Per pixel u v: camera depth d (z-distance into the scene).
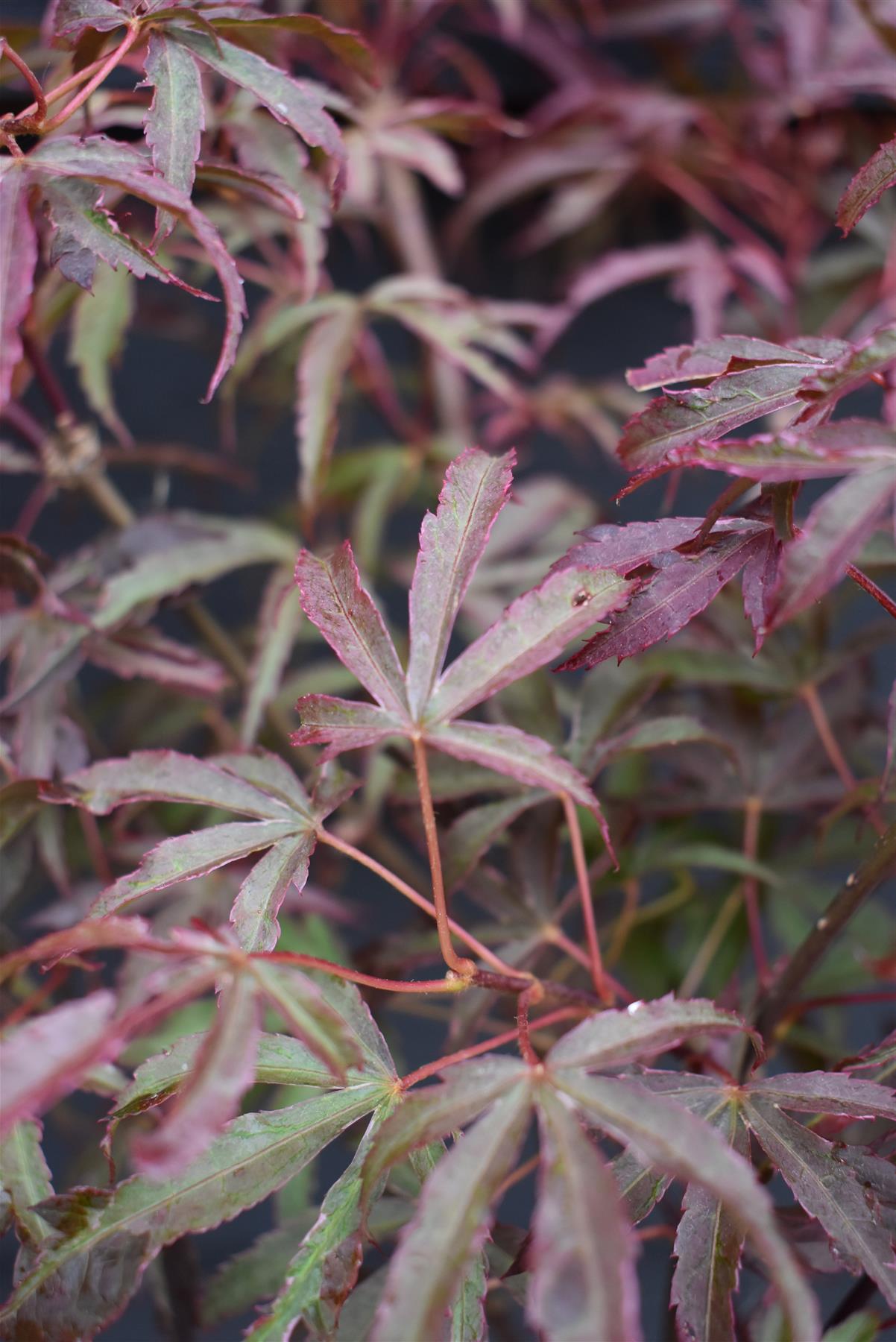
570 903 0.49
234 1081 0.37
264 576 0.68
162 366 0.70
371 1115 0.42
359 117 0.50
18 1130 0.44
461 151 0.66
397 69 0.59
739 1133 0.41
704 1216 0.41
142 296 0.63
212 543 0.54
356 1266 0.40
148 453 0.56
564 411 0.62
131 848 0.54
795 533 0.40
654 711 0.52
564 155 0.64
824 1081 0.42
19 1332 0.40
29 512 0.53
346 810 0.58
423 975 0.55
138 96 0.48
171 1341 0.49
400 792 0.49
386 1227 0.46
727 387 0.41
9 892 0.52
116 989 0.48
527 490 0.59
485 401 0.66
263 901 0.42
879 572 0.51
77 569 0.53
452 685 0.42
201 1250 0.60
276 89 0.44
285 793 0.44
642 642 0.41
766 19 0.62
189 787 0.44
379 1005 0.50
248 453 0.72
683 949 0.56
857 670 0.54
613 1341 0.37
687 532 0.42
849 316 0.63
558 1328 0.37
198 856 0.43
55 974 0.44
